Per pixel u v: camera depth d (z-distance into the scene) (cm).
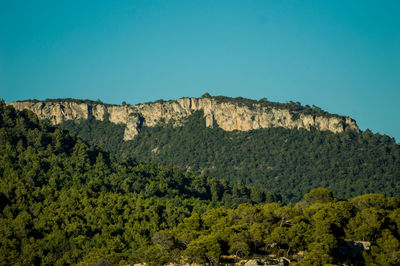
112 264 14262
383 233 12850
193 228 14400
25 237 16738
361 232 12988
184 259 12575
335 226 13138
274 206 14450
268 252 12938
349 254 12519
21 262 15562
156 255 13275
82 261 15162
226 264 12344
